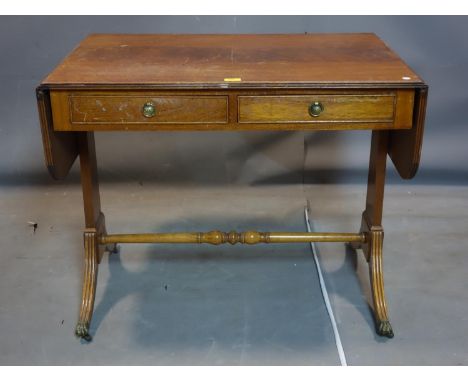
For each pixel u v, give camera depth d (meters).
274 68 2.05
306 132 3.29
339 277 2.63
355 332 2.31
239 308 2.44
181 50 2.29
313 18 3.09
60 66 2.05
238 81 1.91
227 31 3.11
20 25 3.08
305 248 2.83
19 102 3.21
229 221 3.08
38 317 2.39
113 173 3.37
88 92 1.91
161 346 2.25
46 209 3.17
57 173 2.01
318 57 2.18
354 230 3.00
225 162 3.35
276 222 3.07
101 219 2.49
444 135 3.29
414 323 2.35
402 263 2.72
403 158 2.11
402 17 3.09
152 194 3.33
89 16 3.07
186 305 2.46
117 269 2.69
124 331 2.32
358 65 2.08
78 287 2.56
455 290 2.54
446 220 3.06
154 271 2.68
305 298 2.50
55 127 1.94
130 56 2.20
